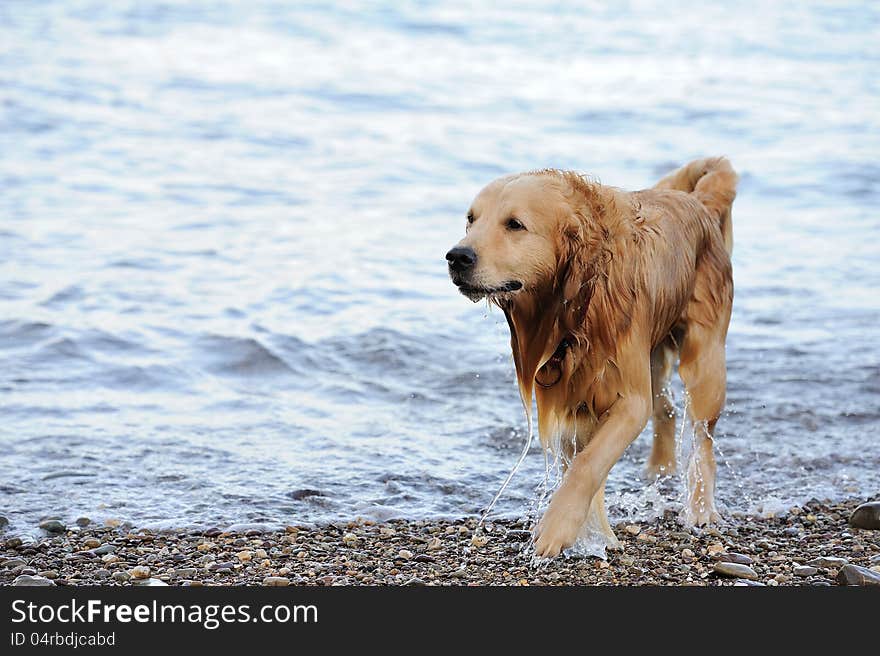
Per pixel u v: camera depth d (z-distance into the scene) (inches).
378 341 551.5
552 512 289.4
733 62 1838.1
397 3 2453.2
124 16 2133.4
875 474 414.6
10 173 933.8
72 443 421.1
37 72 1489.9
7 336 536.7
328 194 911.0
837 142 1185.4
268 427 448.8
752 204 919.0
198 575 309.3
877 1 2691.9
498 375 517.0
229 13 2229.3
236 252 717.9
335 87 1497.3
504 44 1977.1
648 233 320.5
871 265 725.9
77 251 701.9
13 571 309.6
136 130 1160.8
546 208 294.0
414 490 389.4
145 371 501.7
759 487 401.4
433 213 853.8
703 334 363.9
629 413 307.6
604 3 2620.6
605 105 1434.5
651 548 337.4
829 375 522.9
